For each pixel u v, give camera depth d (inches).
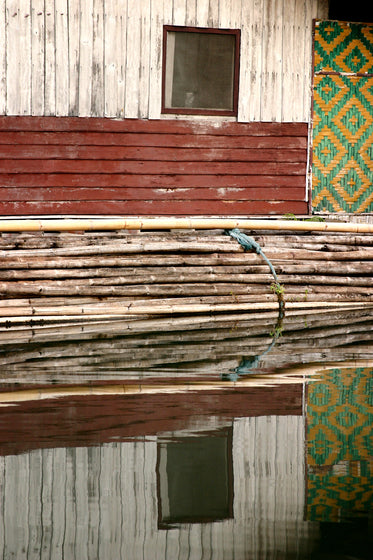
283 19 526.0
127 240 444.8
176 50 513.0
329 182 546.3
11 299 411.2
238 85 522.6
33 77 492.1
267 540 169.5
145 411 249.3
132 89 507.5
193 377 292.2
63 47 494.6
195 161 522.0
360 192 552.7
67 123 500.1
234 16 517.0
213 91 522.0
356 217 548.4
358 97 545.6
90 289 423.2
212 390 274.7
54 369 302.0
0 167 492.4
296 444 223.5
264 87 527.5
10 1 483.8
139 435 227.5
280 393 272.8
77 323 409.7
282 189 537.0
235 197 529.7
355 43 541.3
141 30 504.7
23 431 228.4
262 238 470.0
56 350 338.0
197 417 244.2
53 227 434.9
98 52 500.1
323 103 539.5
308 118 536.4
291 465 208.5
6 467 203.3
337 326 402.9
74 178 505.0
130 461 208.5
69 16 493.7
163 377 291.4
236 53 519.8
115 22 500.7
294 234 484.1
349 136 546.6
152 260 439.8
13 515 179.0
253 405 258.4
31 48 490.0
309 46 532.7
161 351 336.5
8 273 414.3
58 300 418.0
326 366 312.3
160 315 432.1
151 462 207.9
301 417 246.8
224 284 447.2
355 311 454.9
